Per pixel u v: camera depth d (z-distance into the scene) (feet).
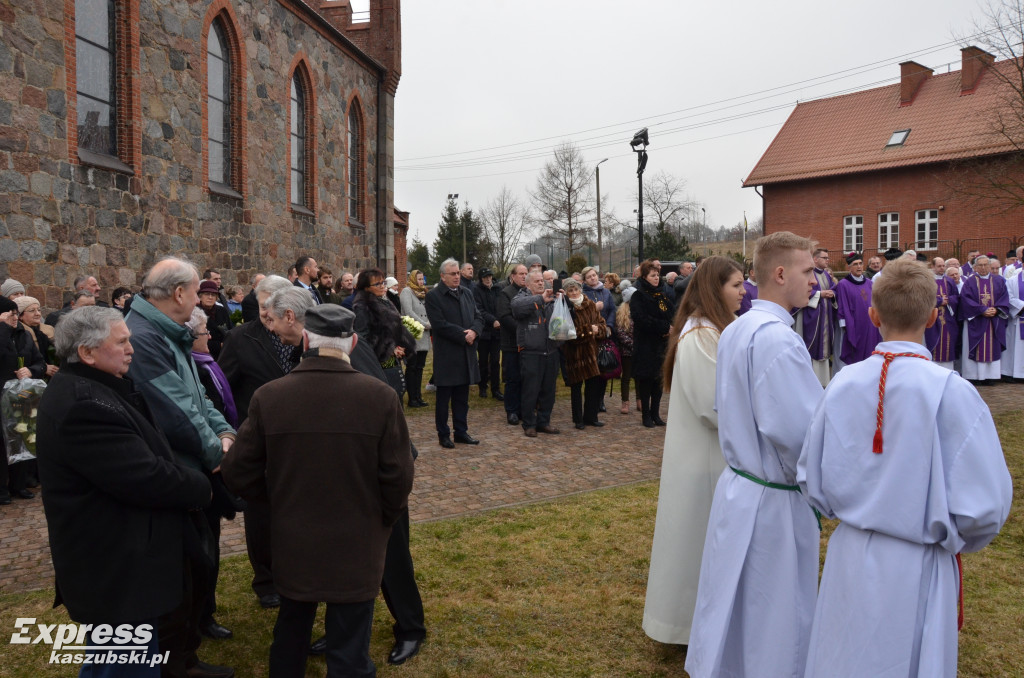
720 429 10.01
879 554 7.61
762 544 9.37
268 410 9.04
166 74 37.32
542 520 18.48
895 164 108.99
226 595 14.46
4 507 20.53
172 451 10.43
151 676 9.14
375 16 68.69
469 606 13.80
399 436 9.37
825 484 8.07
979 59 105.09
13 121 27.76
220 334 23.98
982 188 91.15
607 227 167.12
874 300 8.13
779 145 127.34
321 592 8.94
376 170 69.00
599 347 29.71
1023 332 40.29
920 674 7.31
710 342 11.32
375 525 9.33
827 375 32.81
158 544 9.07
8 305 22.12
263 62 47.42
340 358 9.33
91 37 33.12
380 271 19.97
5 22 27.32
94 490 8.66
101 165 32.45
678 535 11.67
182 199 38.75
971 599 13.96
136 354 10.32
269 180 48.37
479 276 37.52
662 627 11.80
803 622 9.29
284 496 9.02
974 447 7.25
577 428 29.84
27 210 28.45
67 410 8.46
